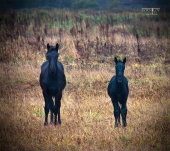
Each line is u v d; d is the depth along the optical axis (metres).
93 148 31.27
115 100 38.56
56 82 39.09
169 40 83.88
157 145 32.09
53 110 38.50
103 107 44.69
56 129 36.53
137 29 95.00
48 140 33.09
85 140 33.38
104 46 78.12
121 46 80.50
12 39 81.31
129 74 61.31
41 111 43.59
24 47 76.88
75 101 47.84
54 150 30.95
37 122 39.12
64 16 117.31
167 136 34.16
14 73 61.28
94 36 86.38
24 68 64.62
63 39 82.25
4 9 148.75
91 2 179.88
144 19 114.88
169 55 75.62
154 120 38.44
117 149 30.98
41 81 40.59
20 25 96.94
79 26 99.12
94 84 56.59
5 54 72.56
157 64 69.44
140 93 51.56
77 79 58.50
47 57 39.41
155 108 42.97
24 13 127.44
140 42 82.69
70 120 39.81
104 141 33.03
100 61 71.88
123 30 93.19
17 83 57.62
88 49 76.69
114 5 179.50
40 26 97.31
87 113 42.19
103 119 40.56
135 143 32.66
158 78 58.78
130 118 40.47
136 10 150.12
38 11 126.75
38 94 51.25
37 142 32.78
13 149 31.31
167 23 103.12
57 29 94.25
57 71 39.31
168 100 46.78
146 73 61.97
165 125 37.06
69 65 68.62
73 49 74.38
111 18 108.12
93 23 107.06
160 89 53.16
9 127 36.44
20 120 38.97
